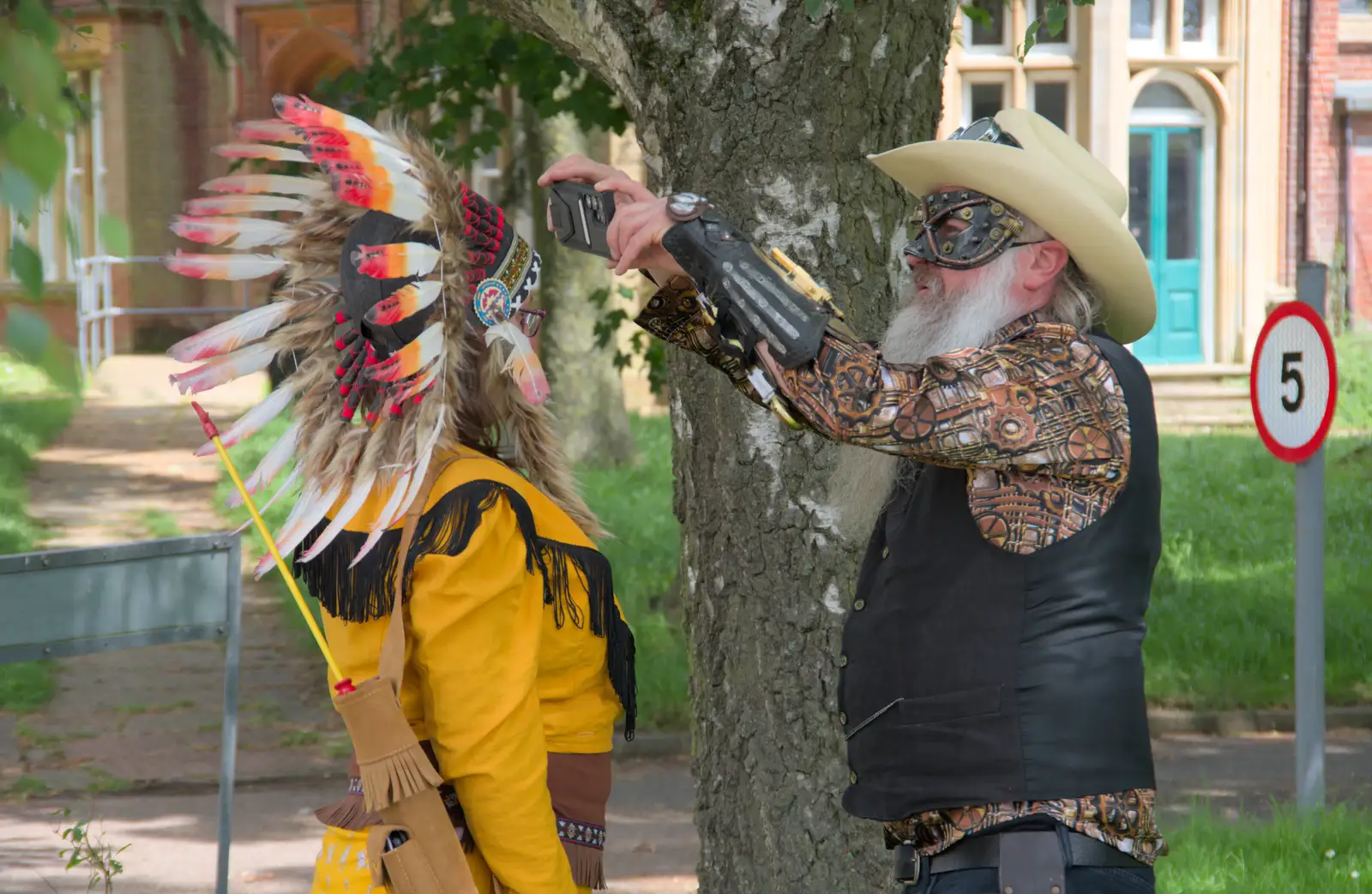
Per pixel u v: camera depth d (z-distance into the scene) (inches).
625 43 166.9
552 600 120.6
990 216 115.6
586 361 754.2
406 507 117.2
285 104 114.3
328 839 124.3
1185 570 543.2
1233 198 1009.5
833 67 159.9
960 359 109.8
